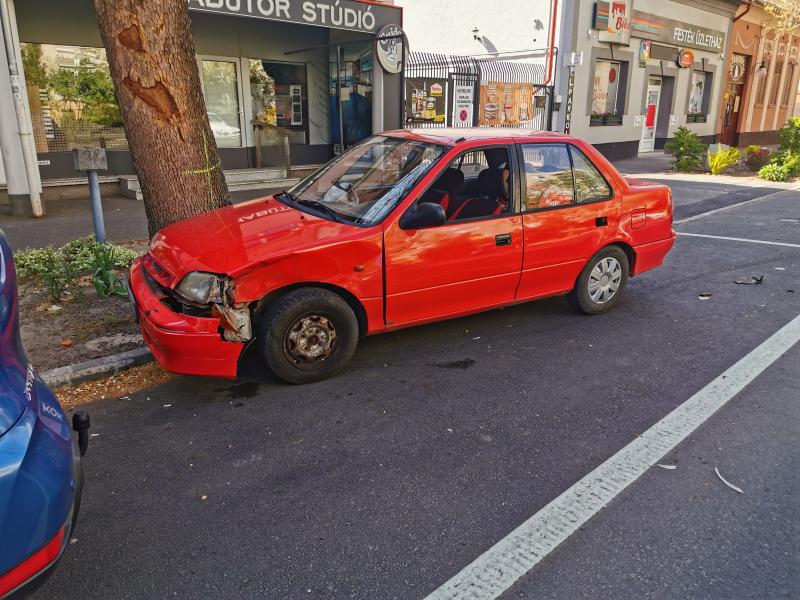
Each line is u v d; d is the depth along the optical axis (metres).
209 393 4.13
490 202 4.88
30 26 10.94
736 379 4.40
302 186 5.19
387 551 2.68
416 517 2.90
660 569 2.58
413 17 19.83
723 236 9.21
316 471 3.27
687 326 5.47
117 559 2.62
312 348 4.16
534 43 17.03
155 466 3.30
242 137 14.22
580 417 3.86
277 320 3.98
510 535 2.78
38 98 11.27
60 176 11.63
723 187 14.41
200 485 3.14
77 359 4.46
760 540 2.76
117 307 5.53
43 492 1.87
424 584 2.49
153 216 5.52
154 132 5.24
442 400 4.07
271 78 14.48
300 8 11.36
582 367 4.60
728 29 23.30
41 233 8.41
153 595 2.43
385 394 4.14
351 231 4.16
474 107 15.32
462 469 3.30
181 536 2.77
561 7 16.27
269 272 3.86
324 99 15.51
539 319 5.62
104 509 2.95
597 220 5.31
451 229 4.49
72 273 5.84
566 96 16.94
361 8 12.27
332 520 2.88
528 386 4.28
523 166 4.91
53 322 5.16
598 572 2.56
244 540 2.74
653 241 5.80
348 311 4.20
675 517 2.91
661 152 22.11
